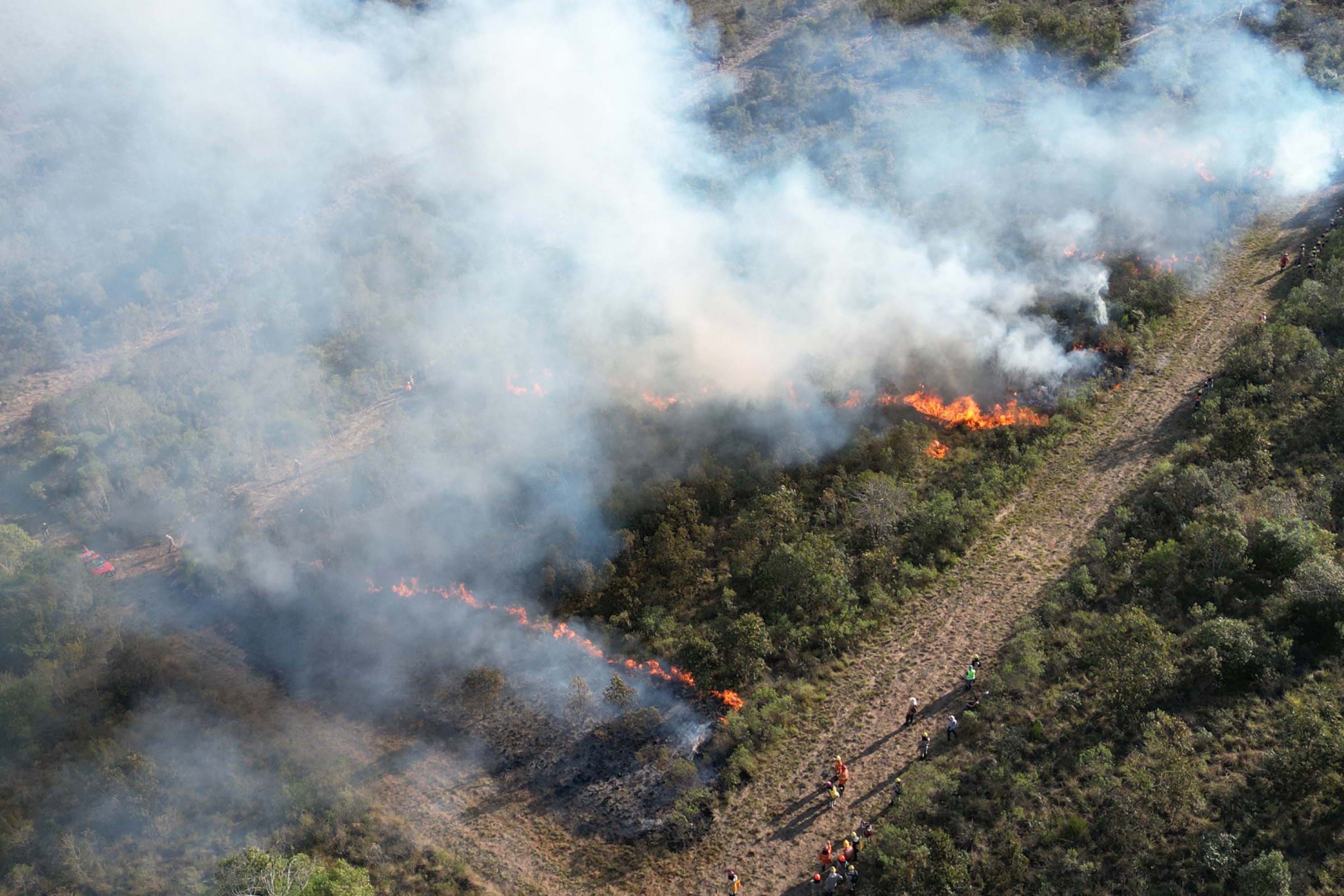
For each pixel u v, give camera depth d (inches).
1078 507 2066.9
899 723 1674.5
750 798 1606.8
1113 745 1510.8
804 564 1916.8
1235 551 1738.4
